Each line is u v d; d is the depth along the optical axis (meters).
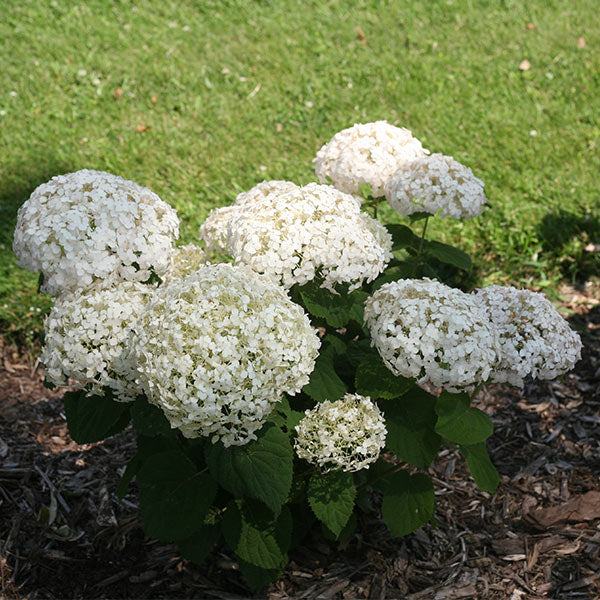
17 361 2.13
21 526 1.74
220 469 1.40
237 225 1.46
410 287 1.44
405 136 1.76
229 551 1.71
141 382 1.37
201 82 3.29
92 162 2.79
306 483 1.55
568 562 1.70
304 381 1.38
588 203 2.68
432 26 3.86
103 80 3.26
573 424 2.04
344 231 1.44
